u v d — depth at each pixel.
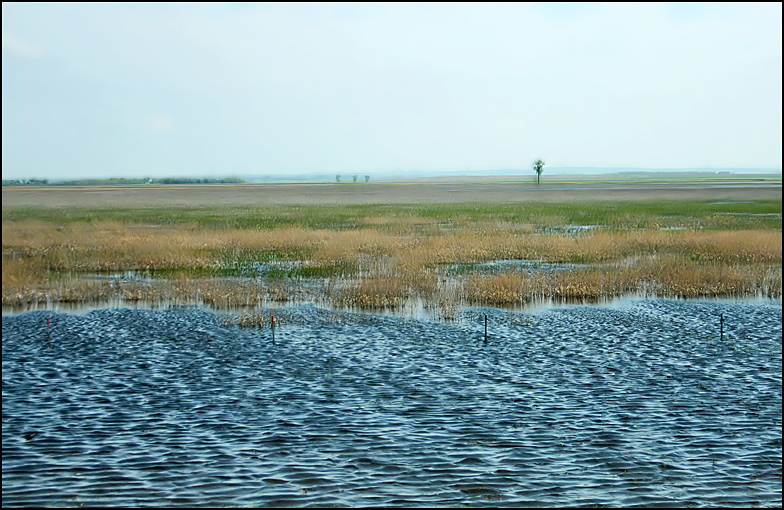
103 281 31.64
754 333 22.80
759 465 12.58
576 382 17.52
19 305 27.06
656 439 13.77
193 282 31.05
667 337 22.31
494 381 17.61
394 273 33.00
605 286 29.86
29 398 16.09
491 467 12.46
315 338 22.16
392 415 15.11
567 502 11.18
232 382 17.45
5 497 11.19
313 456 12.91
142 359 19.55
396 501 11.18
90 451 13.08
